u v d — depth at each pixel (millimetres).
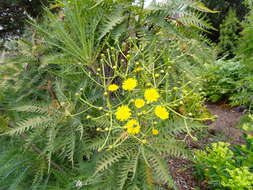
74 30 399
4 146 496
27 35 581
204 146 851
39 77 499
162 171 334
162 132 373
